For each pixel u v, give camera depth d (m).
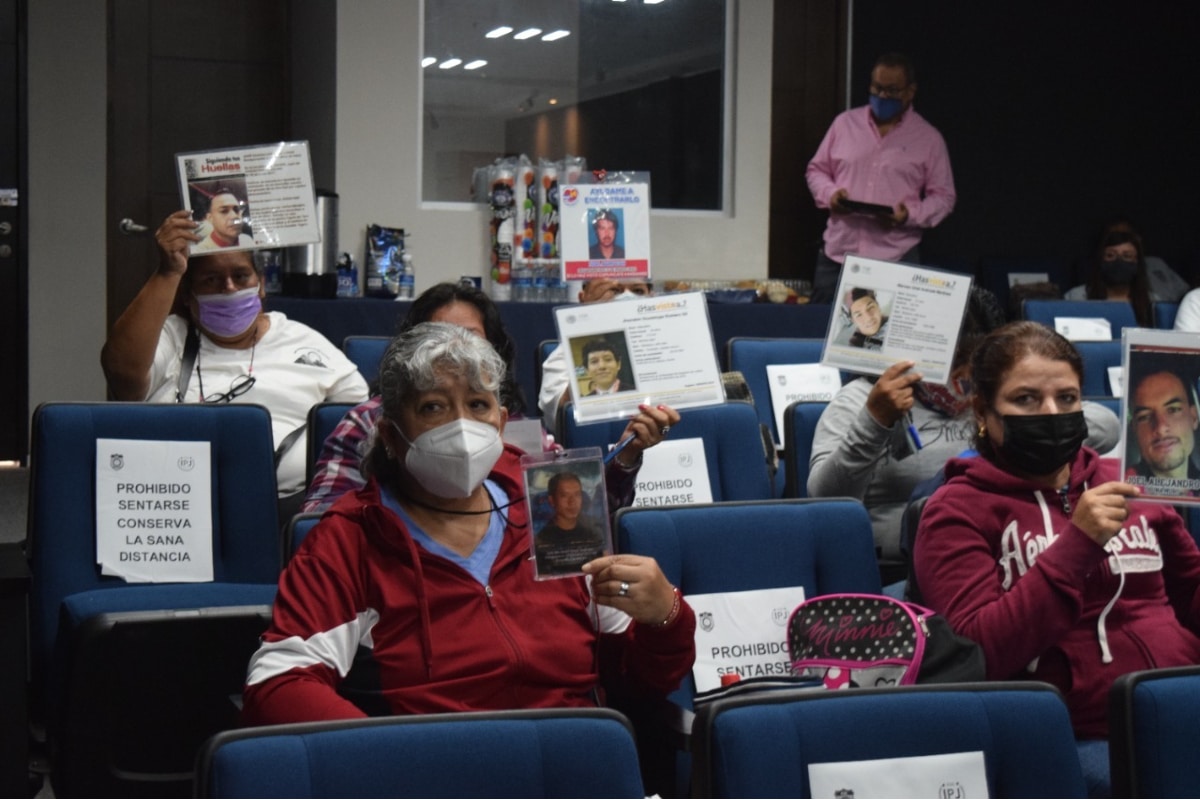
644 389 2.98
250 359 3.94
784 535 2.57
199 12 7.36
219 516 2.99
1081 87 8.77
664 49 7.49
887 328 3.19
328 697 1.97
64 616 2.62
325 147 6.95
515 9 7.16
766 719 1.58
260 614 2.51
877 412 3.14
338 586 2.11
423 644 2.12
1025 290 7.38
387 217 6.93
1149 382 2.33
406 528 2.15
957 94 8.52
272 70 7.54
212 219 3.68
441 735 1.51
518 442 2.70
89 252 7.25
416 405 2.16
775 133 8.32
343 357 4.11
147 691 2.46
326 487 2.92
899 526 3.45
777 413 4.54
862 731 1.61
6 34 7.07
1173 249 8.97
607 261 4.75
